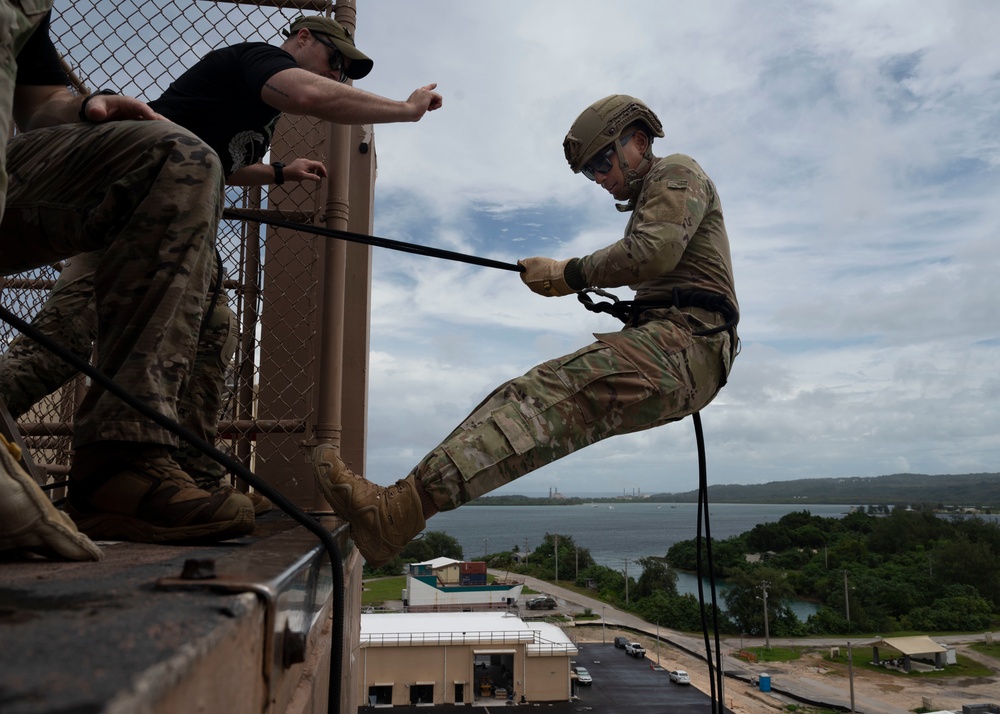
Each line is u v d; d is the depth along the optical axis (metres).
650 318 2.28
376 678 20.34
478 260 2.43
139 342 1.48
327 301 2.90
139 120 1.65
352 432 3.34
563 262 2.32
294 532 1.69
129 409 1.43
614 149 2.46
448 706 20.02
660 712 19.94
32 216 1.61
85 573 0.83
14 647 0.44
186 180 1.56
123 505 1.43
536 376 2.07
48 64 1.68
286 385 3.25
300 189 3.33
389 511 1.94
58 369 2.18
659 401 2.12
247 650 0.62
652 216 2.21
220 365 2.33
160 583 0.69
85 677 0.38
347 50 2.31
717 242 2.35
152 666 0.40
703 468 2.70
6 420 1.61
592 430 2.07
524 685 20.81
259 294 3.24
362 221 3.48
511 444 1.98
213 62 2.09
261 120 2.20
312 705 1.18
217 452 1.27
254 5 2.93
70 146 1.59
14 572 0.84
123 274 1.53
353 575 2.64
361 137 3.50
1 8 1.17
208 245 1.60
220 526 1.40
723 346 2.25
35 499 0.94
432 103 2.06
